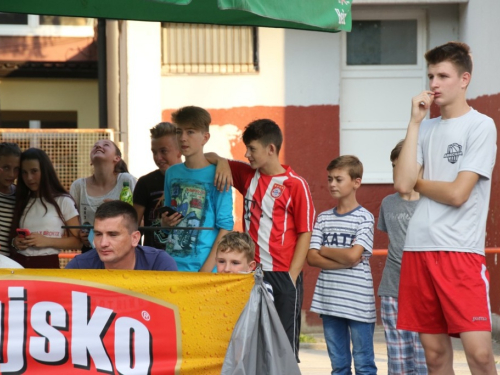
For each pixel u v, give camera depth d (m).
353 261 8.27
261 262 7.71
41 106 18.12
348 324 8.48
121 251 6.24
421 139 6.82
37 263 8.34
